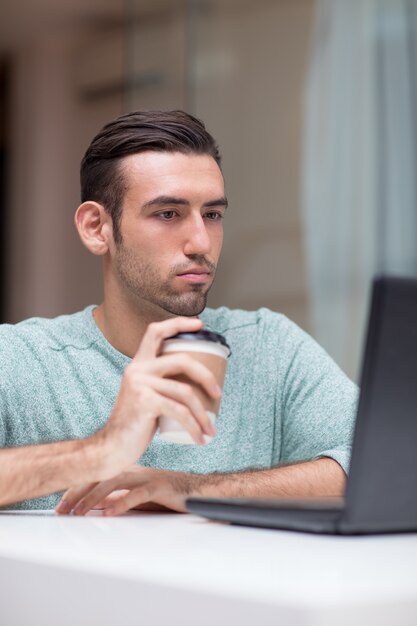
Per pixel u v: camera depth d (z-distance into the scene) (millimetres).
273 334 2279
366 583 771
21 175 5996
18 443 2008
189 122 2027
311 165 4059
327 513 1125
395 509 1090
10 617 986
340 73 4020
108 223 2059
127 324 2055
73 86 5672
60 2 5234
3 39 5859
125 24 4988
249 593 728
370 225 3912
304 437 2137
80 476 1450
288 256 4086
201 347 1347
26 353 2051
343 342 3916
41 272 5852
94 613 874
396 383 1038
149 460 1995
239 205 4254
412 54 3867
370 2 3953
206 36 4465
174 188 1948
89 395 2039
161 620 800
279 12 4203
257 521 1227
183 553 966
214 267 2014
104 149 2037
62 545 1043
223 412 2113
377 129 3920
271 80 4211
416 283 1027
